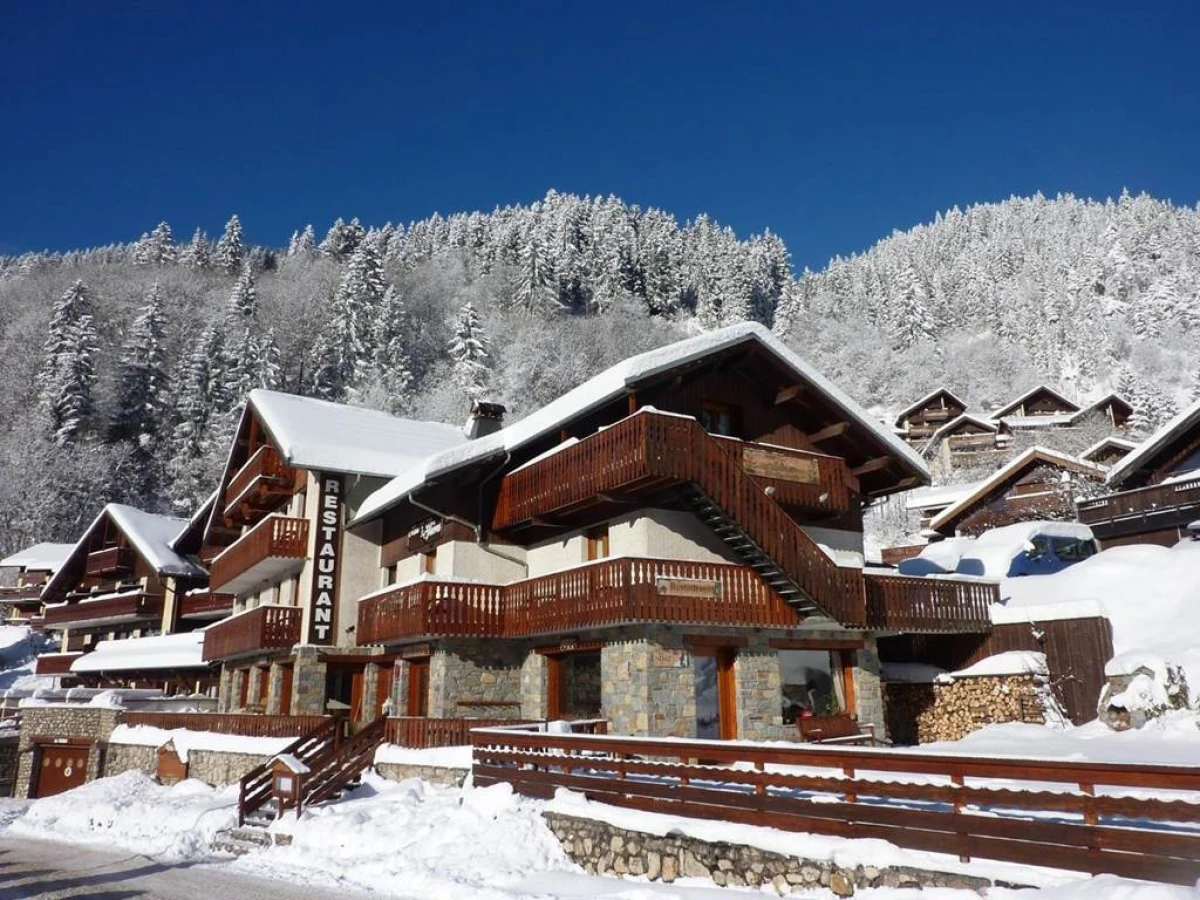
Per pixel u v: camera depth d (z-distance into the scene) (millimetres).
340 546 24422
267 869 13227
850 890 8367
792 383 20250
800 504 18953
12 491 63656
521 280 106062
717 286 126438
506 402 78125
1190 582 20328
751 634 18047
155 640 37000
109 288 93000
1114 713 16703
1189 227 130000
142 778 24297
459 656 19484
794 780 9461
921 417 74688
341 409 29344
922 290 122500
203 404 71875
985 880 7512
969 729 20016
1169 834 6758
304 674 23078
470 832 12336
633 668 16656
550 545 20688
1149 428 73375
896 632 20109
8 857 15984
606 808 11273
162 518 46125
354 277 87625
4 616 61312
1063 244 142625
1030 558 29672
